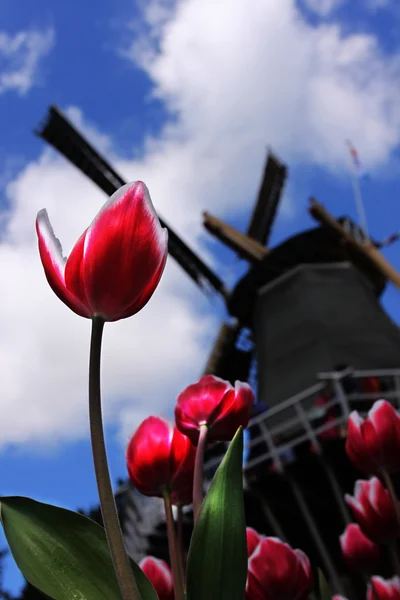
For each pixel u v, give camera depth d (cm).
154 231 44
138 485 57
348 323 673
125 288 43
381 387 456
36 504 43
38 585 41
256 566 59
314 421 418
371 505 69
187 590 40
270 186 973
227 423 57
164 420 59
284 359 651
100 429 41
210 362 864
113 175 864
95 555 42
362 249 803
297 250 802
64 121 845
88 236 43
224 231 862
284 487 418
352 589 328
